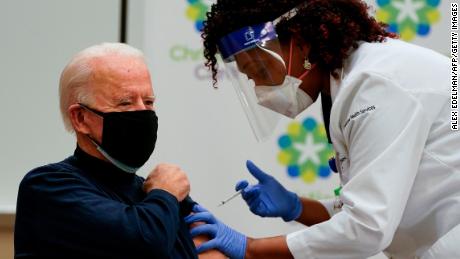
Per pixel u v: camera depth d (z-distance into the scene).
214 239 2.78
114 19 4.53
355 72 2.75
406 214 2.80
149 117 2.43
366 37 2.94
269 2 2.81
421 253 2.89
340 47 2.80
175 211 2.33
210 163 4.47
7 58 4.48
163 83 4.44
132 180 2.57
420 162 2.72
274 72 2.89
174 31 4.45
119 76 2.38
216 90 4.46
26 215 2.29
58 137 4.51
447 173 2.68
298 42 2.83
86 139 2.45
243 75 2.98
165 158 4.44
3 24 4.48
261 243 2.82
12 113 4.48
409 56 2.79
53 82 4.50
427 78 2.73
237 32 2.84
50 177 2.30
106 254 2.19
